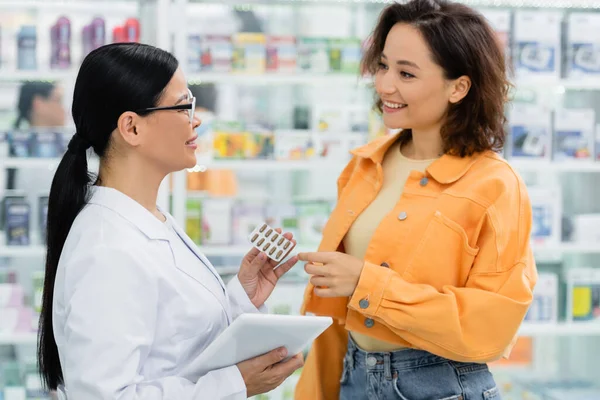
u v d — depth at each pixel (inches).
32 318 128.0
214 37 128.5
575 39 133.2
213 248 130.0
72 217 57.1
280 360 56.9
